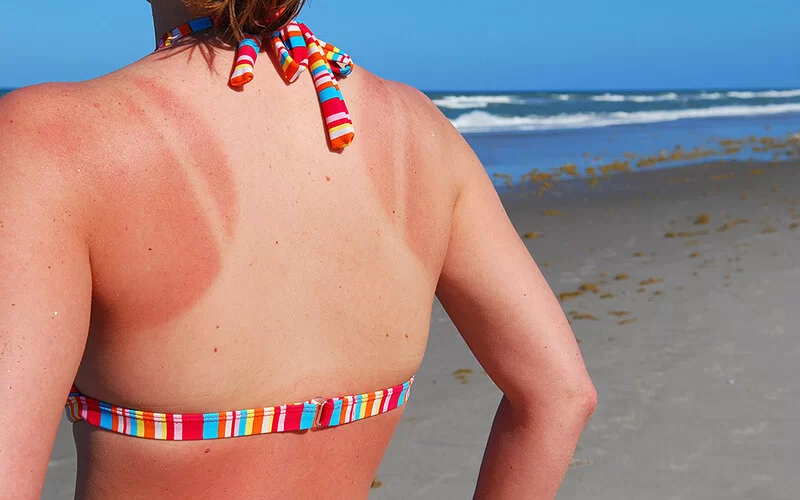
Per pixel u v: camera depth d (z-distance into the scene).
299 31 0.87
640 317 6.18
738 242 8.73
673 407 4.54
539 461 1.03
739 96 64.62
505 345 1.02
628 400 4.65
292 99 0.84
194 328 0.77
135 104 0.76
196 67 0.81
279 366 0.82
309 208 0.83
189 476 0.81
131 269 0.74
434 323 6.30
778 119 40.06
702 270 7.55
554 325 1.02
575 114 39.44
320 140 0.85
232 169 0.79
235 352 0.79
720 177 15.33
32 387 0.65
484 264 1.01
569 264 8.14
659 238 9.33
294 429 0.85
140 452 0.79
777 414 4.43
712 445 4.11
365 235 0.88
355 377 0.88
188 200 0.76
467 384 5.06
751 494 3.67
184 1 0.80
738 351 5.36
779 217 10.28
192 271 0.76
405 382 0.95
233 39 0.84
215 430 0.80
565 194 13.52
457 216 1.00
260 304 0.80
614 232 9.84
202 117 0.78
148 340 0.76
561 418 1.02
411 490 3.83
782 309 6.18
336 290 0.86
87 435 0.81
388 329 0.91
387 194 0.90
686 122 36.94
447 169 0.98
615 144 24.58
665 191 13.60
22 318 0.65
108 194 0.72
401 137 0.94
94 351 0.77
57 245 0.68
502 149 22.59
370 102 0.93
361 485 0.95
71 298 0.69
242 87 0.82
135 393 0.78
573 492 3.71
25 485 0.64
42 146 0.70
